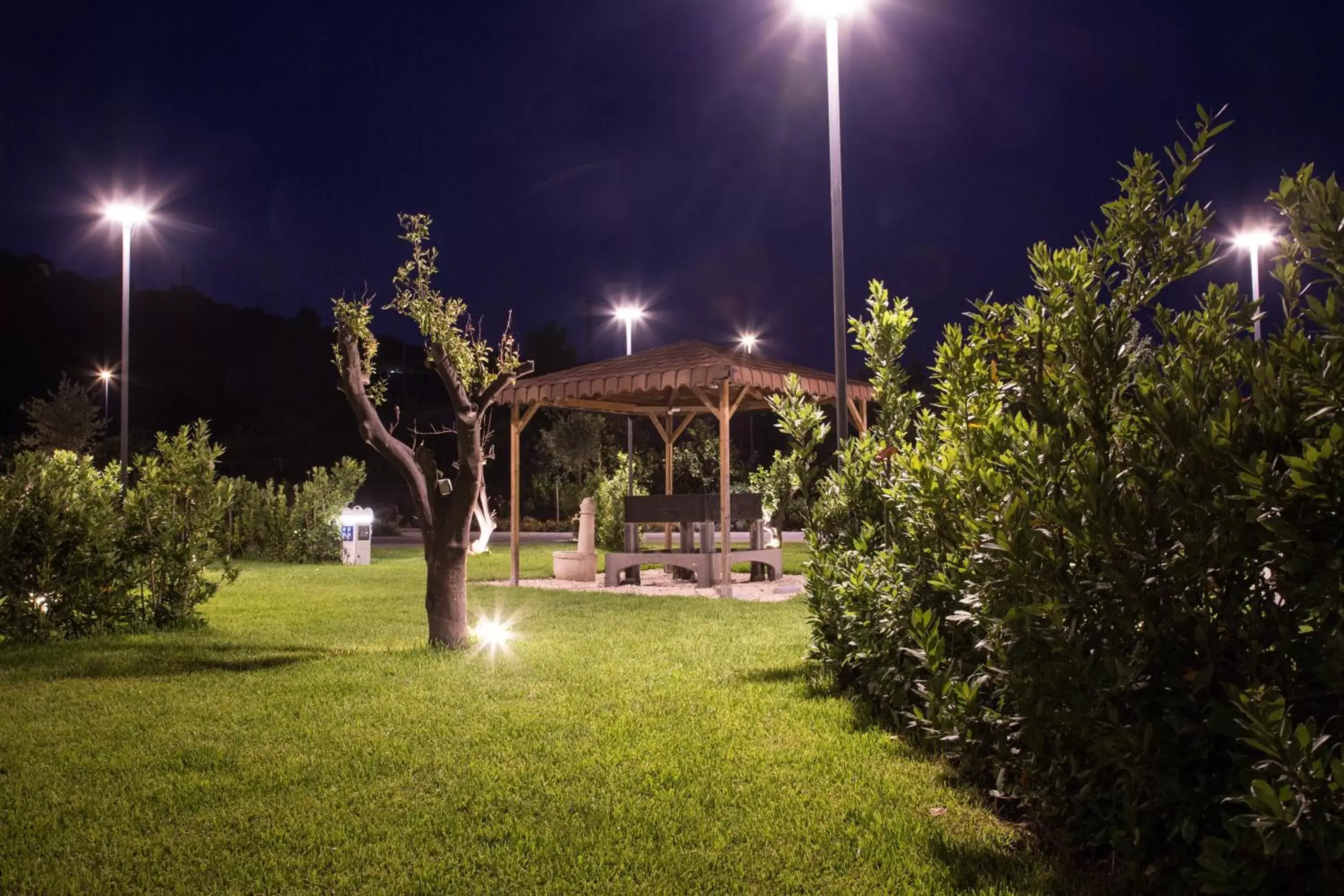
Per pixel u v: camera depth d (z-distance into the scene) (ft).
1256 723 9.01
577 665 27.32
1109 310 13.15
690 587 53.93
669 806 15.43
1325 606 9.78
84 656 29.89
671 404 67.36
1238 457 10.61
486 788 16.40
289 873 13.05
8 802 15.89
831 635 23.71
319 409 187.32
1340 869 9.46
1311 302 10.09
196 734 20.10
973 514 15.53
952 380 16.66
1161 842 11.84
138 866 13.32
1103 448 12.67
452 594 30.63
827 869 13.05
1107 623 12.05
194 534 37.63
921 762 17.66
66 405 134.31
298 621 38.78
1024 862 13.06
